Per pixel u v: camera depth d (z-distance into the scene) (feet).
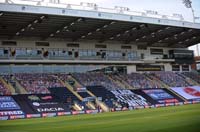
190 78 282.36
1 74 210.79
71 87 219.00
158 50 278.67
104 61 247.50
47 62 224.94
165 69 283.38
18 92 199.11
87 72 244.22
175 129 74.38
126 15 203.82
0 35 211.20
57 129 99.19
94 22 203.92
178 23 225.97
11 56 214.28
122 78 250.78
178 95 246.27
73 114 181.47
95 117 145.89
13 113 170.19
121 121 113.09
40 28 205.16
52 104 189.37
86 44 242.58
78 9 188.44
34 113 174.29
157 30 234.79
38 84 210.59
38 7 177.17
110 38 243.81
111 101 211.20
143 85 248.32
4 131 101.30
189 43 283.79
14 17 182.29
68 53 234.58
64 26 203.41
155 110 171.22
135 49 265.34
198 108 163.63
